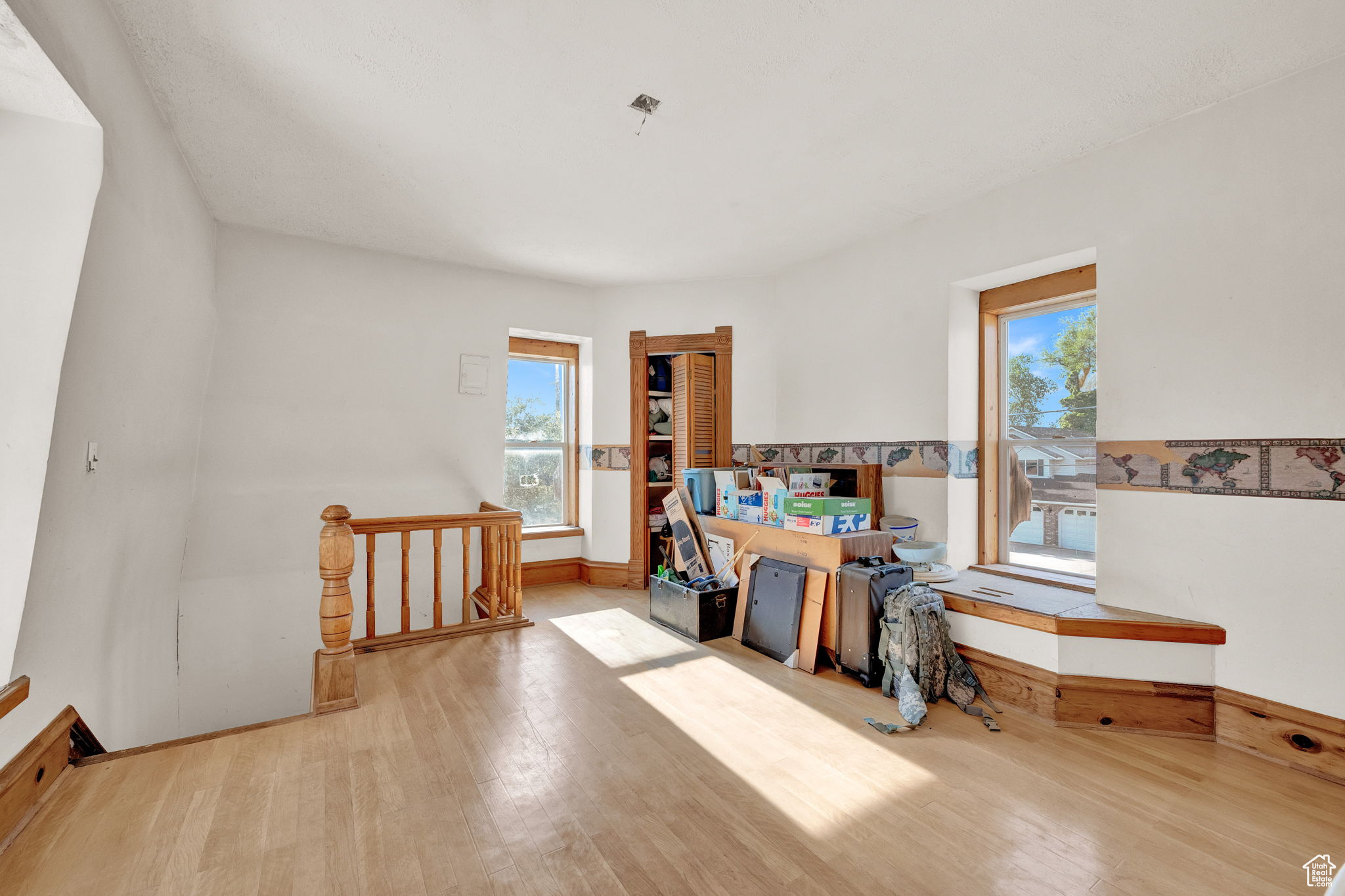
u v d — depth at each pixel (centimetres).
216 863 160
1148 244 261
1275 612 224
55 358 175
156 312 257
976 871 163
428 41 207
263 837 171
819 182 316
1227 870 165
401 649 337
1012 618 271
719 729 246
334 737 232
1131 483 266
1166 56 214
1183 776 214
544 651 338
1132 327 266
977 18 196
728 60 218
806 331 449
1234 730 235
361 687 282
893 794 201
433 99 243
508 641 356
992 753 230
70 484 191
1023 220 309
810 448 443
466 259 450
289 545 401
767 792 200
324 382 413
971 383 357
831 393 427
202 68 222
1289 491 221
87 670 223
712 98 242
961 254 340
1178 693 244
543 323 498
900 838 177
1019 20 196
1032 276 327
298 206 352
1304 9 189
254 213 364
